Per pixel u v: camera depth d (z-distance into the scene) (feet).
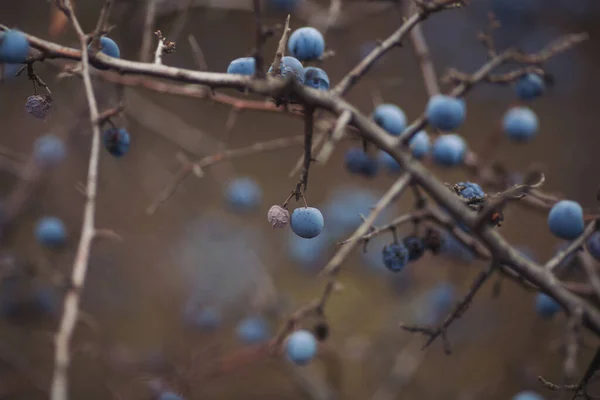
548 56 1.73
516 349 2.38
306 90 1.51
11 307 2.24
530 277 1.55
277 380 2.33
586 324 1.55
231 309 2.45
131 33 2.24
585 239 1.58
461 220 1.55
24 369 2.16
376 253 2.39
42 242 2.03
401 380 2.29
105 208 2.64
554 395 2.17
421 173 1.57
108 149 1.64
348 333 2.47
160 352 2.27
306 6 2.32
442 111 1.62
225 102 1.86
